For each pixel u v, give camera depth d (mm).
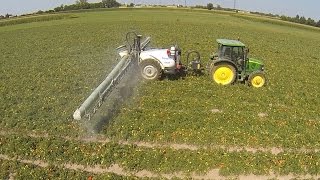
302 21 80312
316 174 13266
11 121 16375
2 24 60656
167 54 21438
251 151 14367
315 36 58219
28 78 22891
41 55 30781
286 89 21656
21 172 13031
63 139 15016
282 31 59750
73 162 13664
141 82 21562
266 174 13070
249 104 18719
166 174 13039
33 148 14453
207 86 21078
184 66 22953
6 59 29203
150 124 16062
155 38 39812
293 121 16859
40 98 19281
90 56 29969
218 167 13266
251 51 35438
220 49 21672
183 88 20562
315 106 19203
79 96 19391
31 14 80500
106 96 18438
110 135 15242
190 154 13859
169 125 15984
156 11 85062
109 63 27000
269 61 30141
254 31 54188
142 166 13328
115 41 38250
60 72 24297
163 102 18500
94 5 95812
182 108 18047
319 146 14797
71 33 45625
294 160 13695
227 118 16781
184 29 49594
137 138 15023
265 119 16906
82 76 23281
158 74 21578
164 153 13977
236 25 61062
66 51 32531
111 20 62469
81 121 16281
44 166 13555
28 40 40344
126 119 16562
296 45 43562
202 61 27594
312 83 23672
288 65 28969
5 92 20141
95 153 14094
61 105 18234
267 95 20141
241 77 21703
